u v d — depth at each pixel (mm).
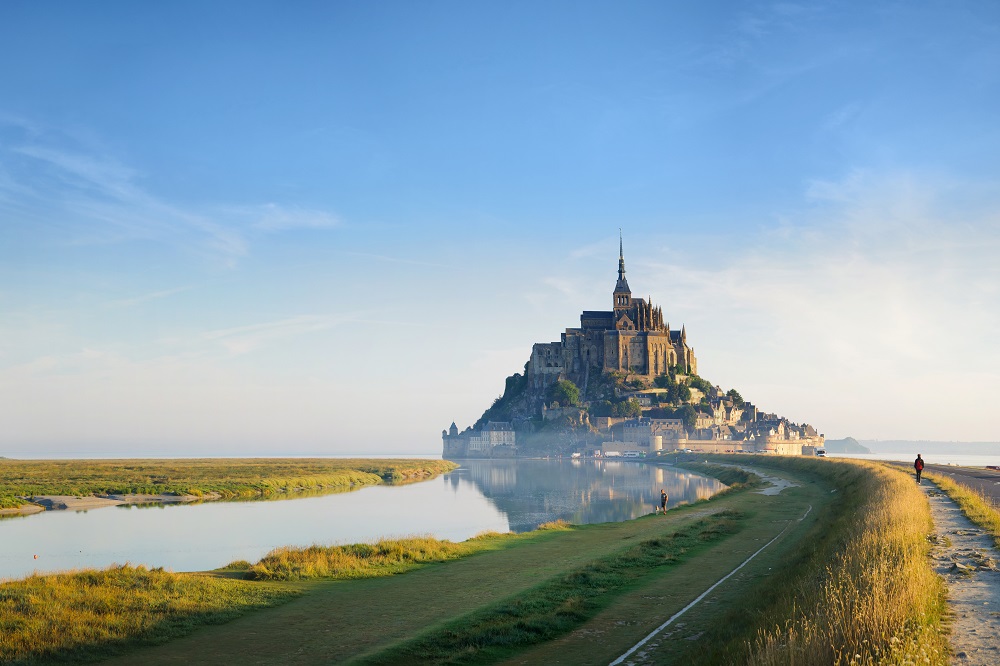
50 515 114500
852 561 34344
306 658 33312
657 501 149500
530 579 50562
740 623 32750
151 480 185000
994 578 32031
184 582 46094
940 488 77562
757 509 89375
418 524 106500
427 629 37656
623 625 37281
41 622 36594
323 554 56844
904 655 20391
